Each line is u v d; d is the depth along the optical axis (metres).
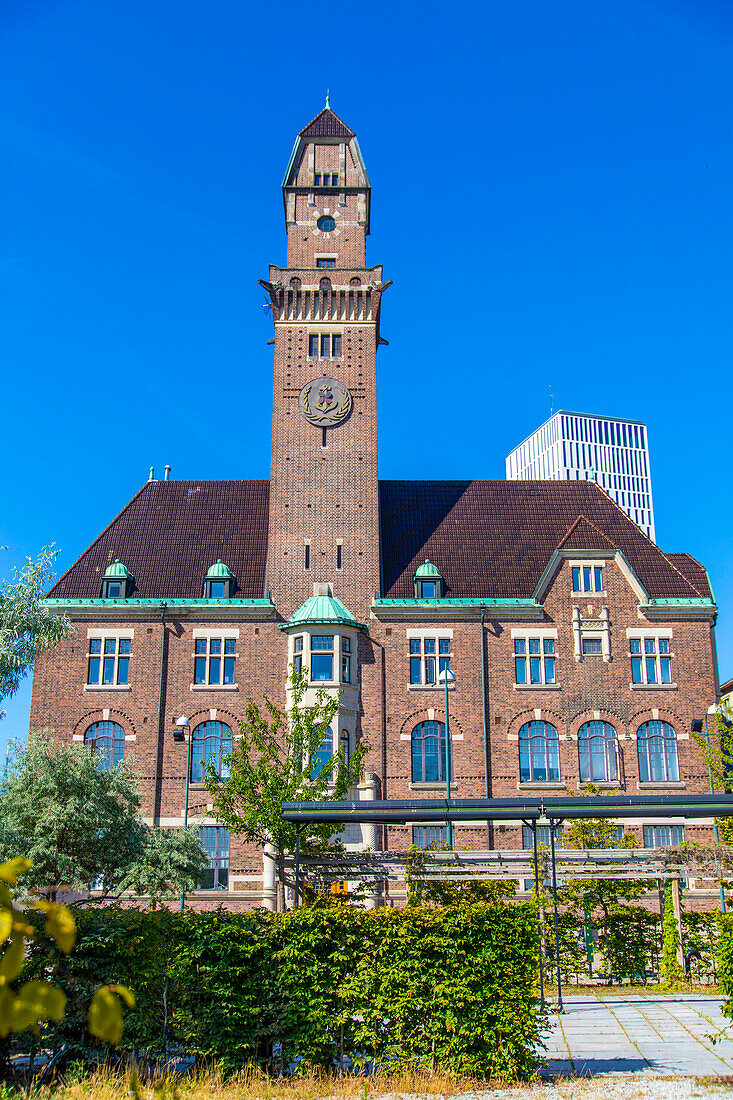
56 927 6.08
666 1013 29.06
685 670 53.53
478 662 53.41
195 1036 20.80
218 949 21.16
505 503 60.66
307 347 58.09
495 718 52.75
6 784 32.09
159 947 21.12
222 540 57.91
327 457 56.56
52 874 30.38
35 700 52.44
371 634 53.69
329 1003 21.09
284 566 54.81
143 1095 17.94
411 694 52.94
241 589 55.16
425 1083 19.91
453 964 20.92
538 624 54.09
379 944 21.23
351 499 55.94
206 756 51.69
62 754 33.09
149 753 51.69
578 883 37.53
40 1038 20.06
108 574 54.69
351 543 55.28
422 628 53.84
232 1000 21.03
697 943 35.56
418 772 51.94
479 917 21.19
